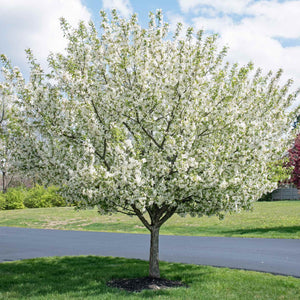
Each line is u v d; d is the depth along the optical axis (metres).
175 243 14.25
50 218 26.23
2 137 7.96
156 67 8.03
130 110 7.66
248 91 8.62
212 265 10.18
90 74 7.88
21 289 7.90
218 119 7.70
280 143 8.96
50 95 7.58
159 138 8.14
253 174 7.72
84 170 6.77
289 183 15.08
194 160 7.00
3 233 19.20
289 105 9.52
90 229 20.34
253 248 12.67
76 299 7.04
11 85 7.86
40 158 7.91
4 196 38.16
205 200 7.56
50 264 10.48
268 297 7.16
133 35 7.87
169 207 8.13
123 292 7.52
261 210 25.20
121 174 6.86
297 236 14.80
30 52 8.08
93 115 7.53
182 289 7.70
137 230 19.05
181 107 7.51
